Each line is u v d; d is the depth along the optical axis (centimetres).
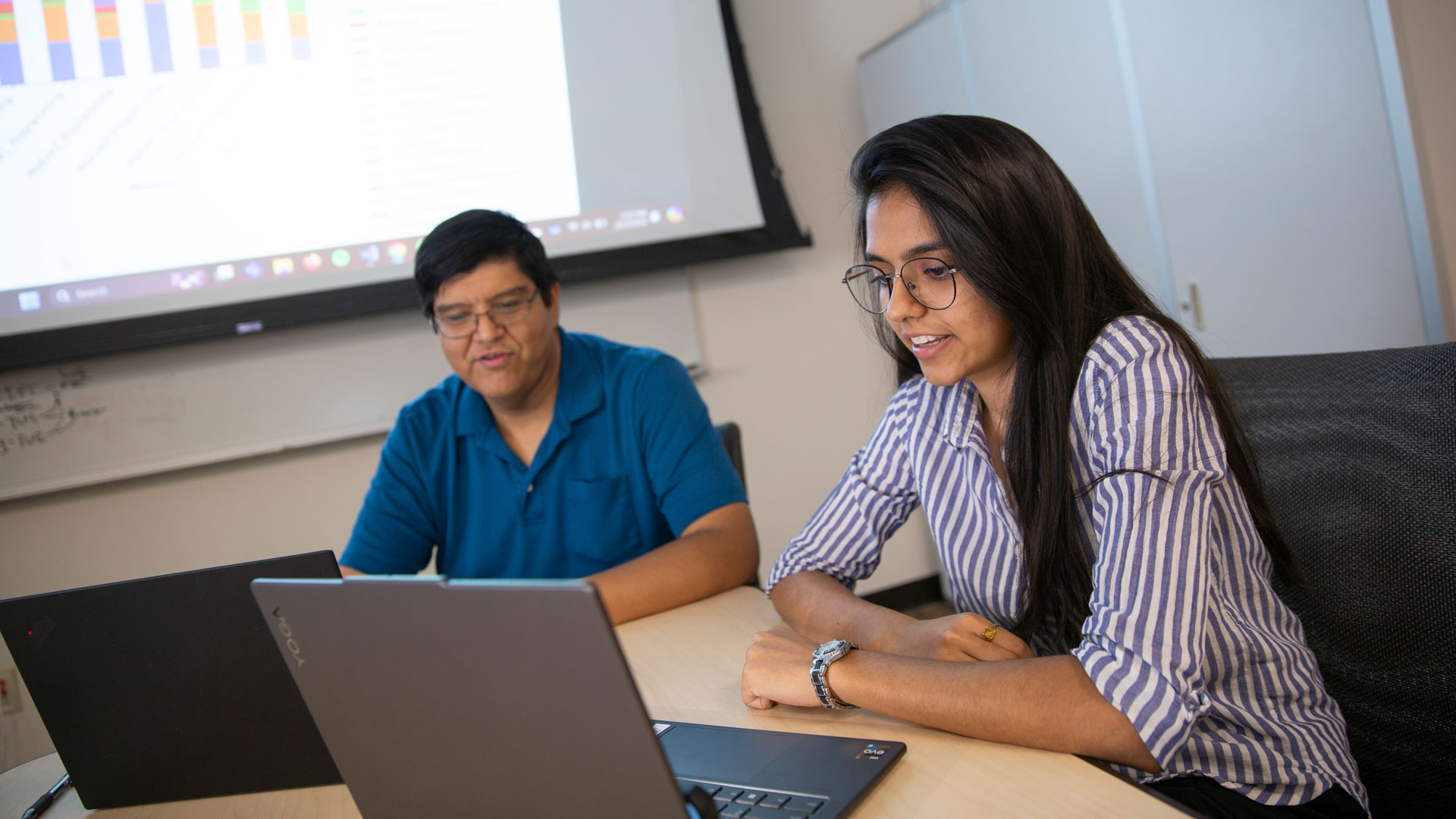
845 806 60
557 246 237
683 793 54
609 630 47
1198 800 71
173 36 212
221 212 214
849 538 106
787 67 273
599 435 139
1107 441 77
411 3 227
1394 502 84
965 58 245
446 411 142
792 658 81
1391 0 163
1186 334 84
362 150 224
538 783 54
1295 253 185
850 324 281
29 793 87
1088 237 84
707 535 124
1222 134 193
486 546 141
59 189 205
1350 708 85
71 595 77
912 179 80
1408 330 170
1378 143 169
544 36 236
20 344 202
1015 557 92
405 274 226
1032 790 61
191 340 212
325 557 73
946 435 96
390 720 58
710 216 248
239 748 78
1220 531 79
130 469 214
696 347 260
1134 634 67
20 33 202
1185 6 193
